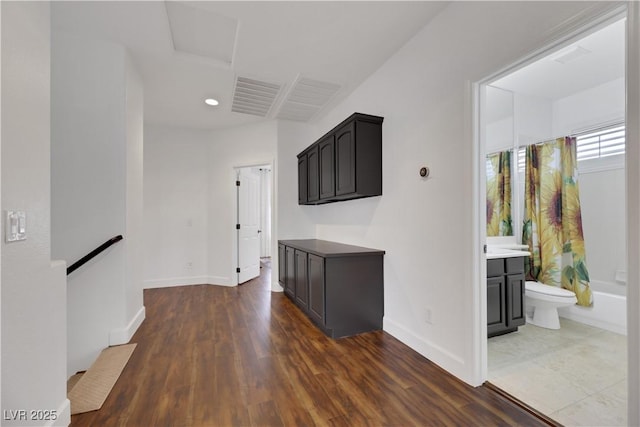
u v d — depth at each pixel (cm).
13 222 108
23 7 116
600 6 119
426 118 214
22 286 113
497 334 262
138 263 280
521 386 179
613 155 306
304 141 437
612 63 262
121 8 197
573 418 150
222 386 178
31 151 120
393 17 206
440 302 201
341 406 159
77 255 229
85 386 178
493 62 163
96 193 234
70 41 228
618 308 265
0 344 101
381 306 270
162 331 267
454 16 189
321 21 209
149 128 434
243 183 474
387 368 199
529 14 145
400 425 144
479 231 178
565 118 328
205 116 402
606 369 200
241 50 246
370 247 292
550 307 275
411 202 230
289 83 304
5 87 105
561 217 305
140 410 156
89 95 232
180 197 450
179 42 246
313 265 278
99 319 235
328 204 392
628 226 113
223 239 453
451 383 181
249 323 288
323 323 253
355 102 318
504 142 317
